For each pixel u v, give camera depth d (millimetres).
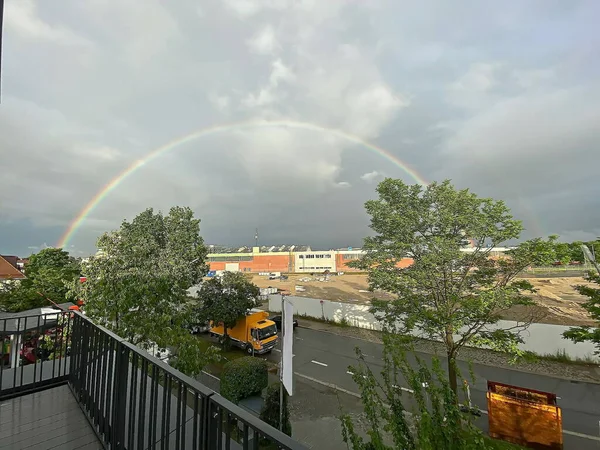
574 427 11047
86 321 3988
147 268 10984
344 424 5246
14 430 3354
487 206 13094
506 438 10008
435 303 13359
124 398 2820
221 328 23109
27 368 5277
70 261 31391
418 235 14383
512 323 19047
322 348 21344
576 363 17047
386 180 15141
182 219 22516
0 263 23594
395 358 4633
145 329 8758
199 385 1835
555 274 48188
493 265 13188
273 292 47312
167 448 2088
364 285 59000
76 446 3074
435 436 3670
